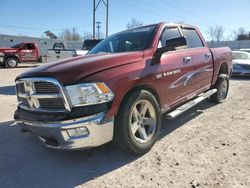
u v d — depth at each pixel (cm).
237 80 1189
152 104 390
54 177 335
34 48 2316
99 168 352
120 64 358
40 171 351
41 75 336
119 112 346
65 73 328
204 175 323
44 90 339
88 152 396
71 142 320
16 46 2295
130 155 383
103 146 413
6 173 348
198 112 598
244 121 525
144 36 445
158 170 339
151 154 385
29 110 361
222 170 334
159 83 405
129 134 354
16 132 500
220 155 375
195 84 521
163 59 420
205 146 407
